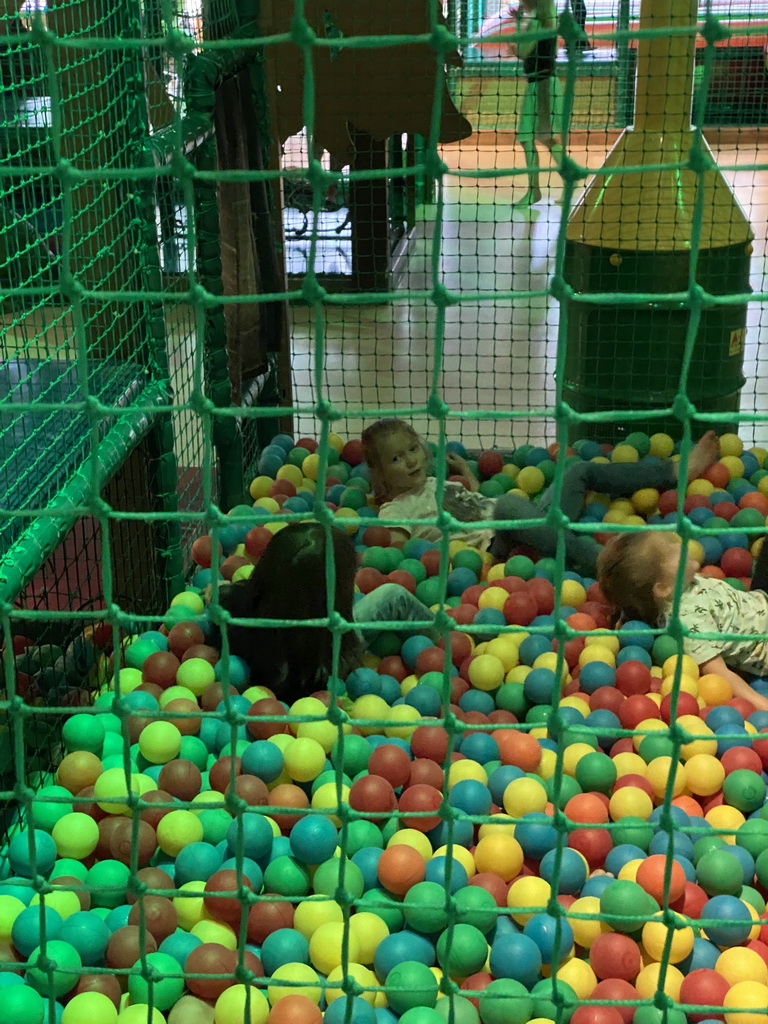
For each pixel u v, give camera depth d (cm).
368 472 449
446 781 182
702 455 431
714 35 151
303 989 209
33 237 329
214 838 248
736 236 457
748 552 374
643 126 463
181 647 319
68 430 305
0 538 250
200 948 212
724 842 246
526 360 634
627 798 251
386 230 723
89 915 221
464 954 214
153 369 355
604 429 485
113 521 374
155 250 346
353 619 305
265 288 464
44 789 259
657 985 197
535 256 838
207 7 377
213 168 379
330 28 432
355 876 230
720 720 280
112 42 156
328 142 453
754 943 223
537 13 686
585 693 301
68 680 317
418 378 614
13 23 299
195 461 459
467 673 307
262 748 260
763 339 659
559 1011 189
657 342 464
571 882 231
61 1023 203
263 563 296
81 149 334
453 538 395
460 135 445
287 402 502
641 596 319
